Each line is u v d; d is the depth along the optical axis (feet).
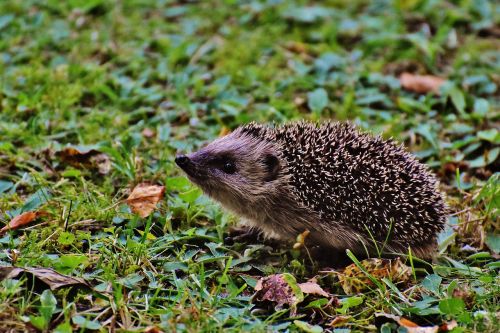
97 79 26.50
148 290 15.76
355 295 16.22
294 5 34.24
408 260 18.01
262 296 15.71
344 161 18.13
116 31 31.14
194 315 14.61
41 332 14.06
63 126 23.27
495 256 18.42
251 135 19.77
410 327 14.87
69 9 32.91
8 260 16.34
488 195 19.95
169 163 21.45
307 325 14.75
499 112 25.55
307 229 18.70
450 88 26.27
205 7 33.91
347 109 25.50
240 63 28.84
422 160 23.08
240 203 19.10
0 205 18.83
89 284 15.42
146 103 25.46
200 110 25.21
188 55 29.14
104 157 21.39
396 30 31.78
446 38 31.58
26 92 25.43
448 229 19.30
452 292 16.01
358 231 18.03
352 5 34.73
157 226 18.49
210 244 17.87
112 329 14.34
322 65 28.32
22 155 21.25
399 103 25.77
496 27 33.01
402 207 17.70
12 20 30.96
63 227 17.87
